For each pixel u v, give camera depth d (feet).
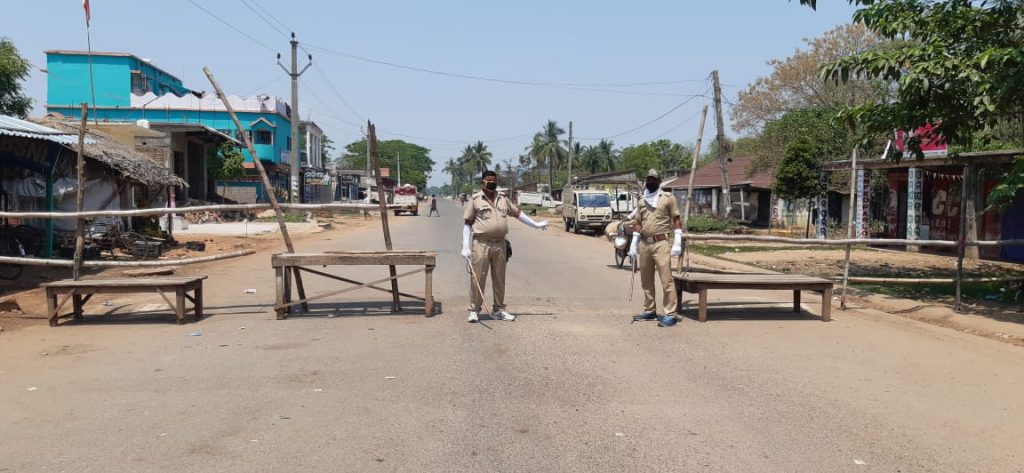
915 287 40.27
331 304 30.96
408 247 67.56
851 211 46.60
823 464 13.09
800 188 90.68
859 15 34.88
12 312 28.81
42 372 19.13
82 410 15.89
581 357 21.17
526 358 21.02
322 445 13.83
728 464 13.06
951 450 13.85
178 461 12.98
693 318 28.04
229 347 22.29
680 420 15.49
